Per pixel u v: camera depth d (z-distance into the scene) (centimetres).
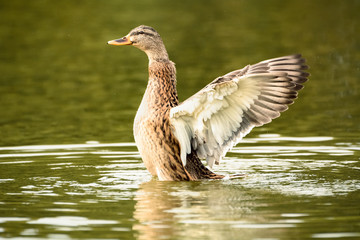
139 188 1077
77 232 847
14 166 1237
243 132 1107
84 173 1184
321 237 816
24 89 2036
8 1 3494
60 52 2542
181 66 2242
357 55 2416
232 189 1060
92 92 1989
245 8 3378
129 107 1808
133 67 2320
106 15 3138
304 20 3073
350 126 1557
